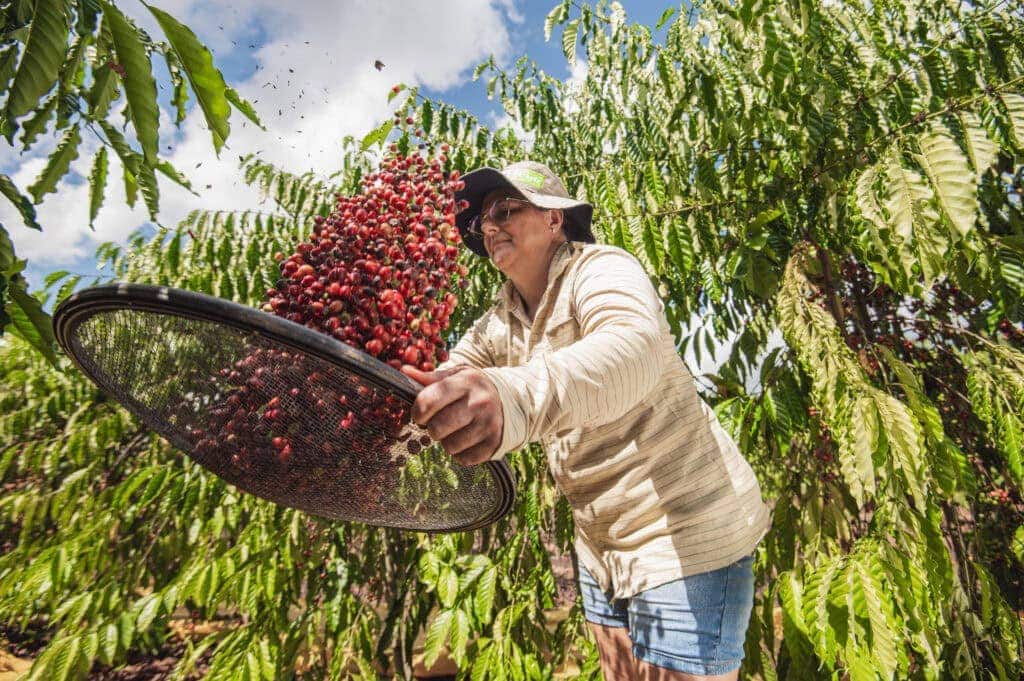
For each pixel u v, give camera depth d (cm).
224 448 98
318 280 97
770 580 248
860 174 230
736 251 261
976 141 195
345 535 347
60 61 95
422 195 115
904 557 189
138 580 362
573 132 354
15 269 117
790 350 261
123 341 89
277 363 79
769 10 214
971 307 308
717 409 258
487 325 173
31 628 643
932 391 320
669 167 285
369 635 305
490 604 276
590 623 175
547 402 78
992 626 243
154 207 148
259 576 296
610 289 108
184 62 101
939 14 266
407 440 87
